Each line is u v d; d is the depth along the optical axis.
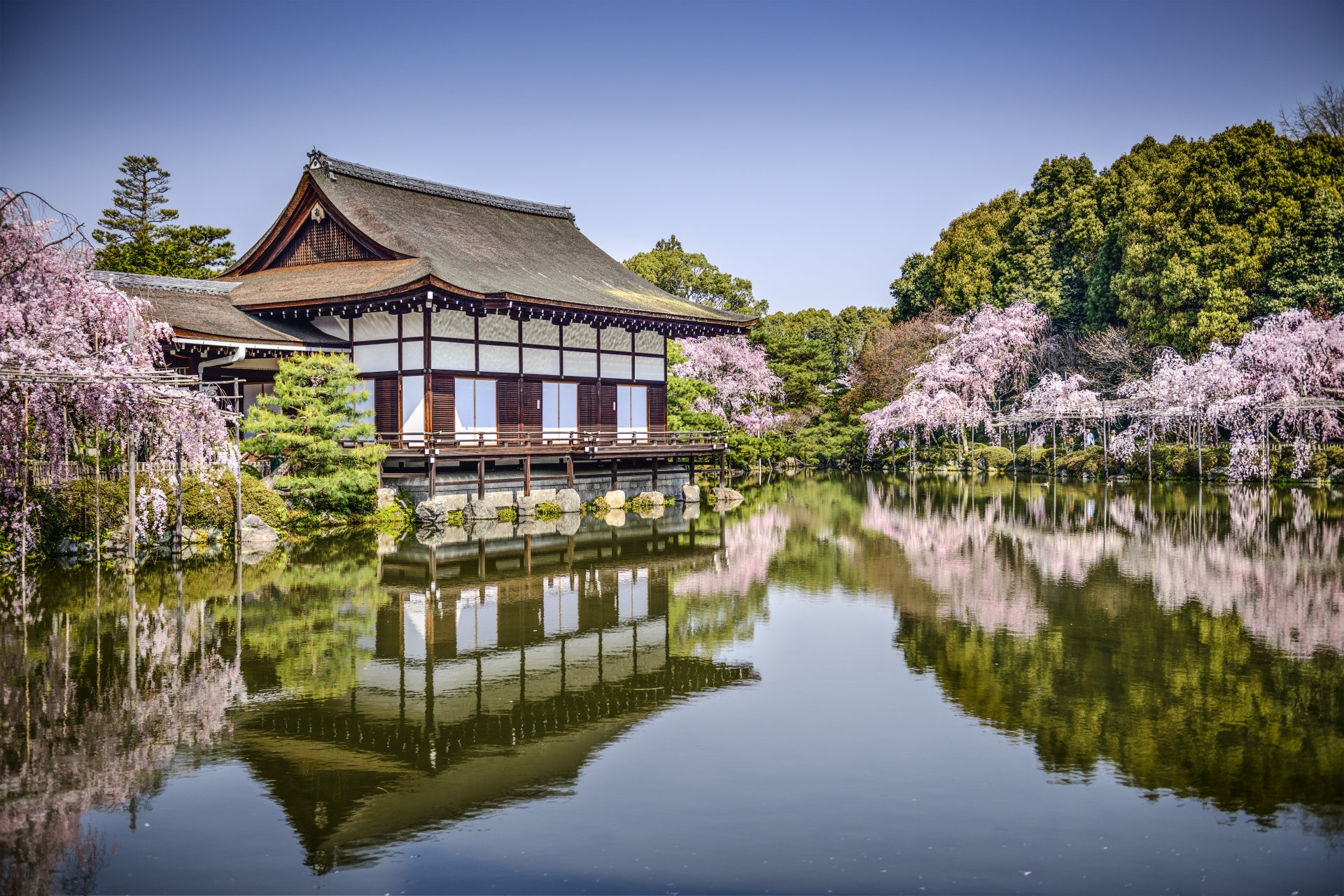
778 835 7.73
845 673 12.10
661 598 16.92
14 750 9.45
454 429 29.70
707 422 43.16
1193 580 17.67
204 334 26.44
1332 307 42.25
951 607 15.85
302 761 9.30
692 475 37.34
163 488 21.25
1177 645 13.06
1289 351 37.53
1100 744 9.51
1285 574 18.16
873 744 9.62
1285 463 38.16
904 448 55.03
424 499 27.84
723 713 10.67
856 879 7.06
